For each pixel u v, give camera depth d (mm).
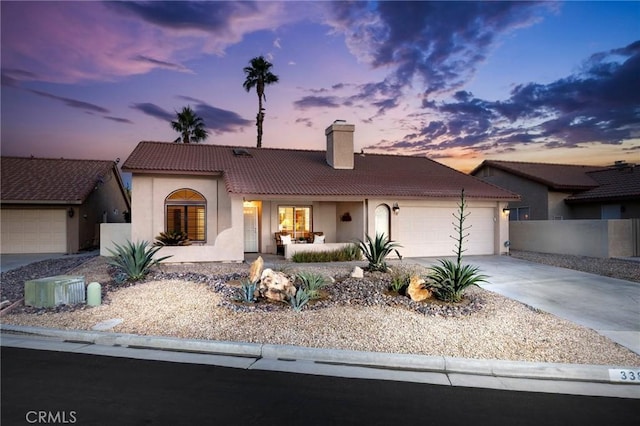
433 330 6762
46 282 8289
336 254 14906
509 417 4109
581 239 17344
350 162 19266
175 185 16125
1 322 7344
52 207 19578
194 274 10984
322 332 6621
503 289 10453
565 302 9188
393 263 14102
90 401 4312
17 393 4508
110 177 25469
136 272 10297
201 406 4219
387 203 16562
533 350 6020
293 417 4000
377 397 4551
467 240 17688
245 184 14875
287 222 17859
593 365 5484
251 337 6426
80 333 6664
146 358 5801
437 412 4188
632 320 7836
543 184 22203
